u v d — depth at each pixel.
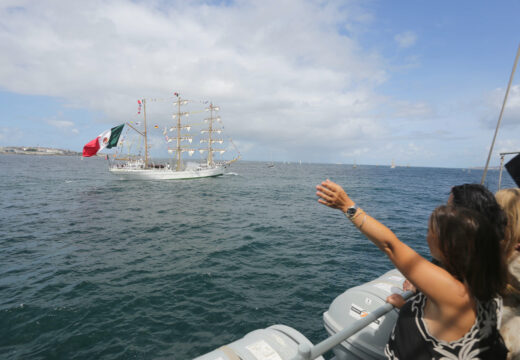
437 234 1.18
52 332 6.22
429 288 1.11
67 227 16.62
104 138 47.22
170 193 36.25
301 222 18.41
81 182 47.03
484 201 1.47
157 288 8.25
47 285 8.46
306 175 86.44
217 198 32.00
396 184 55.72
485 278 1.07
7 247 12.38
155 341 5.95
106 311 7.01
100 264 10.30
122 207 24.62
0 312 6.94
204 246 12.68
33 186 39.00
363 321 1.69
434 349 1.20
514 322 1.31
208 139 67.19
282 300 7.53
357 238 14.08
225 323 6.52
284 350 1.73
